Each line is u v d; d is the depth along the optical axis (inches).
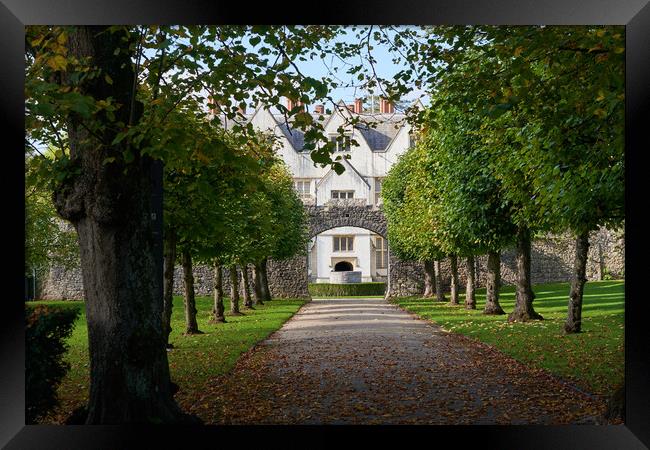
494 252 919.0
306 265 1718.8
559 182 377.4
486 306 931.3
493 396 336.5
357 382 387.9
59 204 250.2
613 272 1547.7
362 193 2046.0
